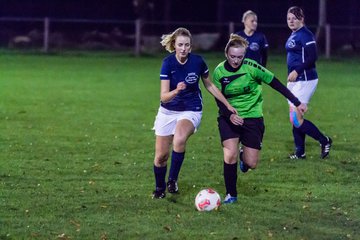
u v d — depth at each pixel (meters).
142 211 20.56
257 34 32.06
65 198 21.88
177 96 21.56
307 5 80.19
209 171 25.52
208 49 75.38
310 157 27.86
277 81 21.72
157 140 21.84
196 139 31.33
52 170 25.52
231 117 21.27
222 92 21.78
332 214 20.39
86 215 20.17
